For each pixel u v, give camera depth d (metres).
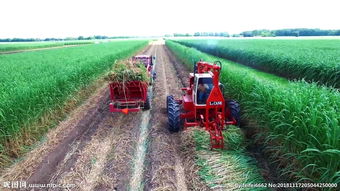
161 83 13.08
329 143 3.38
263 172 4.58
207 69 6.55
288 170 4.25
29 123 6.39
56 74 9.59
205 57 14.86
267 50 20.53
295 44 36.81
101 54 21.03
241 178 4.38
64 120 7.86
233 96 7.53
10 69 12.80
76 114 8.43
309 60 12.49
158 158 5.29
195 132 6.03
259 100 5.73
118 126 7.31
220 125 5.76
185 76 14.73
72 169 5.07
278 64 14.68
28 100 6.61
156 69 18.33
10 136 5.63
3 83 8.48
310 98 4.68
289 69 13.66
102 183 4.58
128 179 4.69
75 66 11.70
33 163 5.34
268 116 5.08
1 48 43.72
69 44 76.31
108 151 5.78
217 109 5.95
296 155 4.12
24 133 6.20
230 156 5.05
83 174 4.88
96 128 7.21
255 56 17.94
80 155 5.63
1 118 5.47
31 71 11.72
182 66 19.48
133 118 7.95
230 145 5.43
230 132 5.82
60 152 5.79
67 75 9.42
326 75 10.85
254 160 4.96
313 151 3.66
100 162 5.31
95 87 12.22
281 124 4.31
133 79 7.86
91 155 5.61
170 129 6.37
